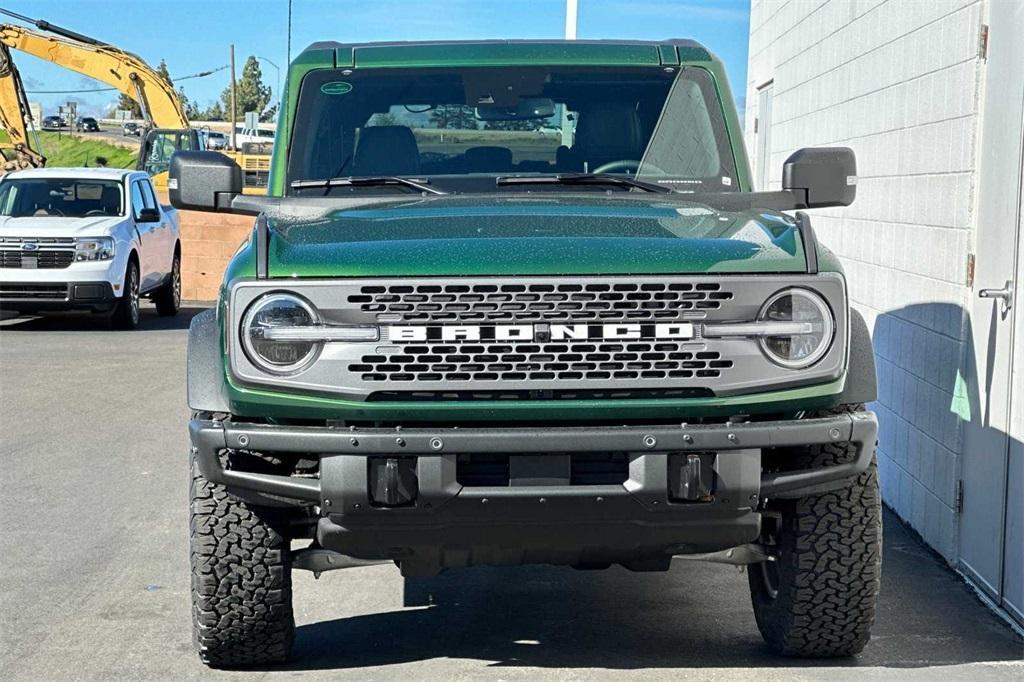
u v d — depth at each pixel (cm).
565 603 682
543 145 651
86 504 884
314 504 511
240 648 557
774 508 561
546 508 489
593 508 490
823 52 1124
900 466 891
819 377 497
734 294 491
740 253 500
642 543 507
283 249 501
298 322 487
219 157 605
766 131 1412
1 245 1931
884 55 934
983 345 723
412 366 485
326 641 617
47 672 570
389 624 645
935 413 805
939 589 720
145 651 596
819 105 1141
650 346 488
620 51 673
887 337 926
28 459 1032
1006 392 685
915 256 855
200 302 2759
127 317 2034
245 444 493
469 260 486
